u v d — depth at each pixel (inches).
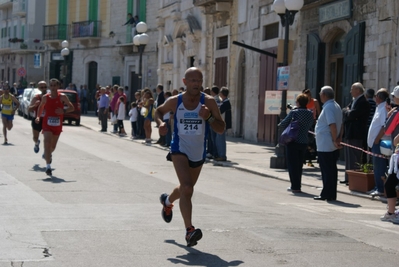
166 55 2060.8
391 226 508.7
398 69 911.0
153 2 2341.3
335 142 654.5
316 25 1155.9
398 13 914.7
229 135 1587.1
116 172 807.7
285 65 912.9
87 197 592.7
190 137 417.4
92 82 2758.4
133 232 442.3
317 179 820.6
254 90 1450.5
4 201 553.9
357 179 704.4
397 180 533.6
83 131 1611.7
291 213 551.2
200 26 1740.9
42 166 829.2
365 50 1000.2
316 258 386.9
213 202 600.1
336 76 1124.5
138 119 1408.7
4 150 1016.9
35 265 353.4
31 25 3344.0
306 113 707.4
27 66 3378.4
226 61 1599.4
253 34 1453.0
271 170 901.8
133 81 2517.2
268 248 408.2
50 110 751.7
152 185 698.2
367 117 754.2
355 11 1030.4
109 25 2618.1
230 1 1562.5
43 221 470.0
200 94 422.9
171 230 452.4
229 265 366.6
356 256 396.5
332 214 560.1
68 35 2837.1
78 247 395.5
